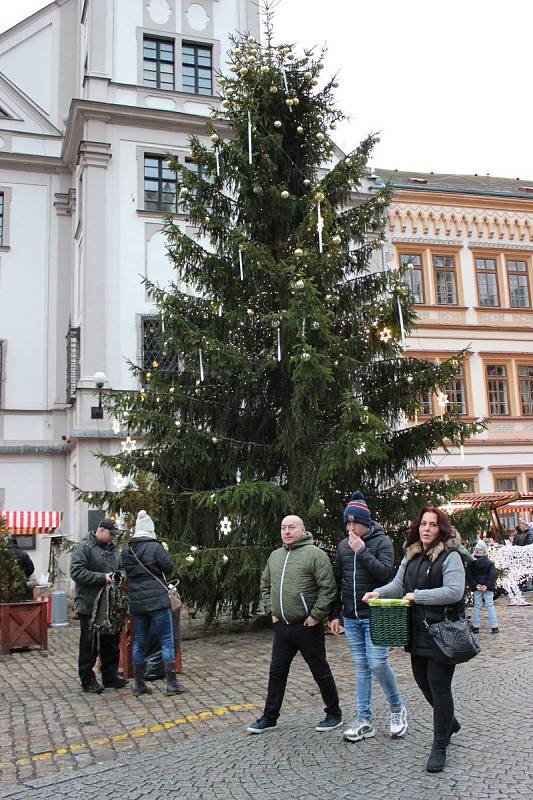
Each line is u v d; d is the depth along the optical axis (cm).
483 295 2673
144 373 1173
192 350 1075
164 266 1878
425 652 481
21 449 1984
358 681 552
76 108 1864
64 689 775
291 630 571
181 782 474
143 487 1020
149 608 723
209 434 1091
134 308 1833
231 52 1227
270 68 1168
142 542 734
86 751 556
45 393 2042
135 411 1073
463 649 470
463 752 504
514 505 2047
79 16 2261
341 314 1160
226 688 746
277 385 1165
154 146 1930
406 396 1127
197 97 2002
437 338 2578
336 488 1105
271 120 1204
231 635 1115
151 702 696
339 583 568
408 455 1114
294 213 1174
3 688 791
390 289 1170
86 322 1788
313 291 992
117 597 751
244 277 1148
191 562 969
